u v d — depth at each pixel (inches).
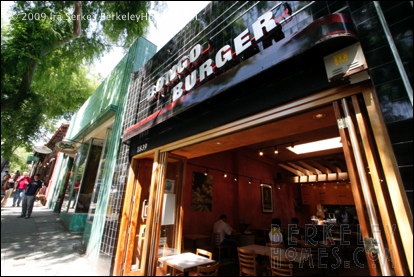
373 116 70.4
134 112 215.0
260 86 107.6
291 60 89.4
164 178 164.6
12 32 222.2
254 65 98.7
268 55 94.3
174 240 173.2
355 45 76.9
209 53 147.8
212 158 301.0
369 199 66.1
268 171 414.6
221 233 247.1
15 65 209.6
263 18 113.3
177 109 137.8
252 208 346.6
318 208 474.9
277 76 100.8
